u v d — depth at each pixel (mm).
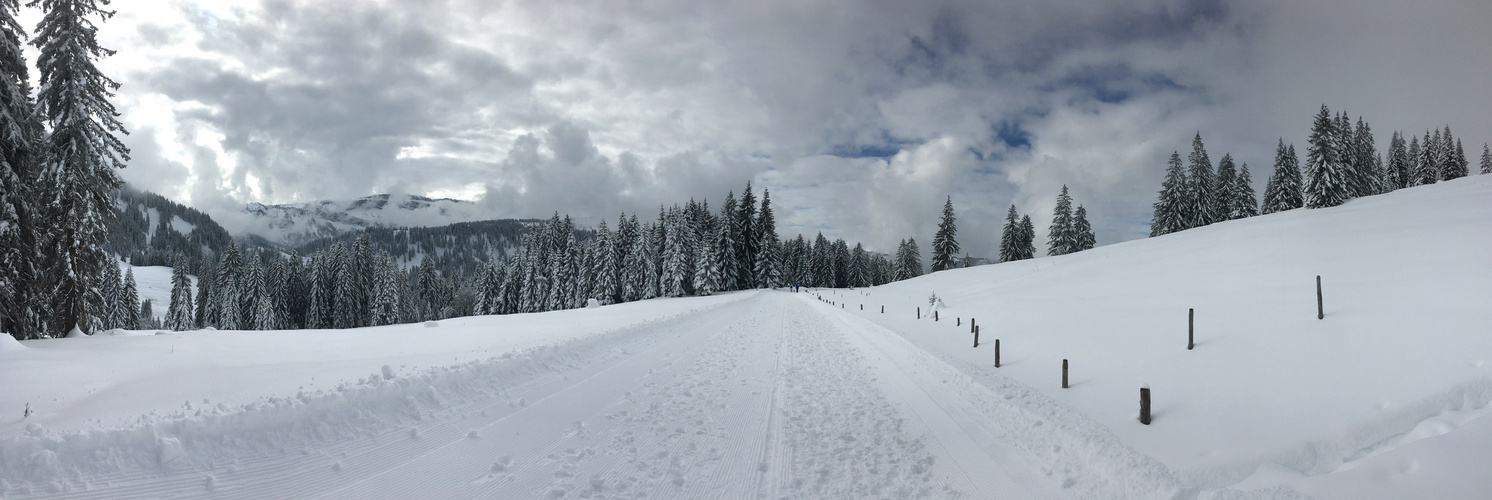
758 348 18281
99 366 11773
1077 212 74500
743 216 85562
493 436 7668
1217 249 29828
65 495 5008
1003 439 8117
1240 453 6824
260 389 9359
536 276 70375
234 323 56562
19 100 18266
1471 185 43875
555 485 6098
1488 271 12164
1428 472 5359
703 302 51344
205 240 155000
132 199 151250
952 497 6070
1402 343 9086
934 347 17500
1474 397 6820
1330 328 10859
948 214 84000
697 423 8773
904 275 98188
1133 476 6324
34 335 19094
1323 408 7621
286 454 6348
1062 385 11312
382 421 7609
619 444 7582
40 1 18766
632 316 33469
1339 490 5488
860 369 14188
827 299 56750
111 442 5590
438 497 5711
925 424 8898
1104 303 20797
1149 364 11602
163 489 5340
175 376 10695
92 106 19766
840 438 8117
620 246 75062
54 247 19141
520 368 11633
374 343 19188
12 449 5137
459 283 111312
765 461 7074
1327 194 50375
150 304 87375
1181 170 64375
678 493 5988
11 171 17984
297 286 66375
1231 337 12070
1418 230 21578
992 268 62281
